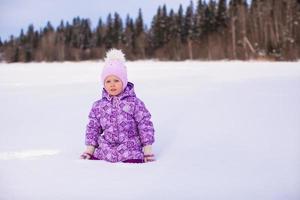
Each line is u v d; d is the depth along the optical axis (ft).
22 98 27.58
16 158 10.79
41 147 12.26
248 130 13.82
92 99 25.59
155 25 208.33
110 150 10.57
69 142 13.01
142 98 24.21
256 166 9.27
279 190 7.38
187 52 179.83
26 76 59.57
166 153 11.14
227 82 33.73
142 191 7.41
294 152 10.57
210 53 166.30
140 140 10.96
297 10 154.92
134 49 205.67
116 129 10.81
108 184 7.91
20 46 213.25
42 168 9.38
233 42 164.25
